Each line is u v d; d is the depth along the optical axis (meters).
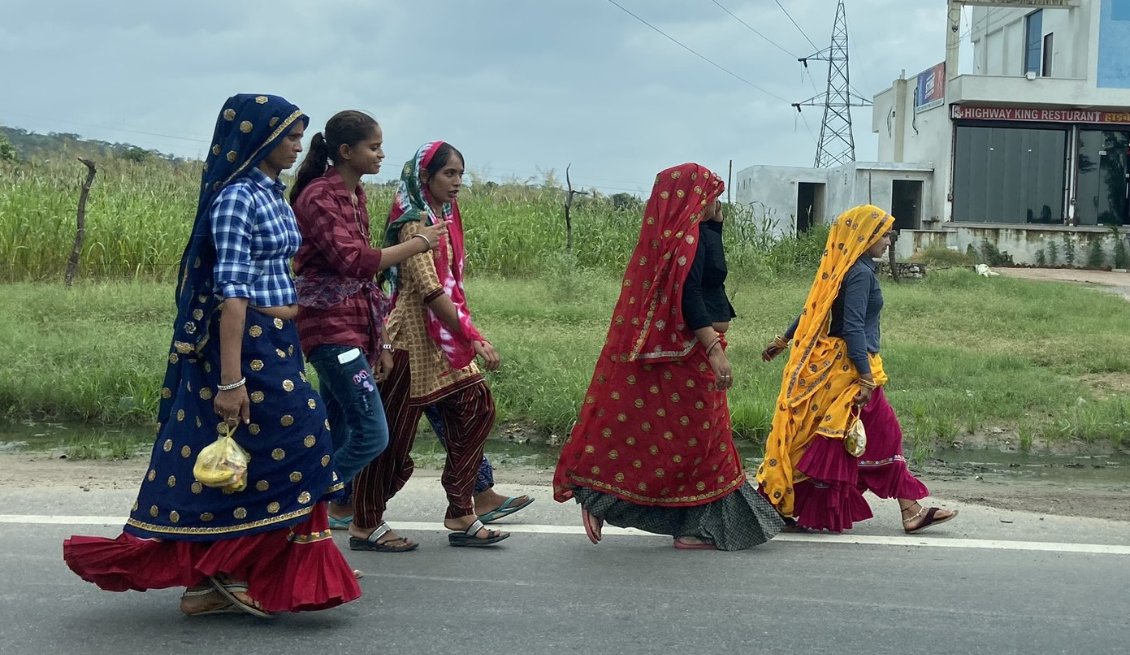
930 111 28.61
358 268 4.34
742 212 20.97
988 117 27.23
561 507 5.82
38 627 3.79
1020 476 7.14
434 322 4.78
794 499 5.24
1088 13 26.56
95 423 8.34
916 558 4.86
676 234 4.70
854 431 5.09
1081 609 4.15
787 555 4.89
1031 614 4.08
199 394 3.65
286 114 3.66
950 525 5.51
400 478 4.99
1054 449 7.97
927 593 4.32
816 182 30.00
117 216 15.53
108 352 9.44
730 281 17.17
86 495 5.77
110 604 4.05
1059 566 4.74
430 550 4.91
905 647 3.71
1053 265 26.73
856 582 4.46
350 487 5.16
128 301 12.20
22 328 10.38
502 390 8.84
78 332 10.44
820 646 3.71
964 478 7.05
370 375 4.55
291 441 3.65
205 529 3.62
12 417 8.46
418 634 3.78
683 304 4.70
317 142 4.57
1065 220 27.64
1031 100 26.75
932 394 9.19
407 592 4.26
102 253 15.18
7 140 23.55
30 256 14.89
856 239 5.21
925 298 15.30
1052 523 5.56
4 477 6.29
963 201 27.69
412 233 4.73
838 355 5.18
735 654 3.63
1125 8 26.55
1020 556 4.90
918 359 10.67
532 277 18.08
